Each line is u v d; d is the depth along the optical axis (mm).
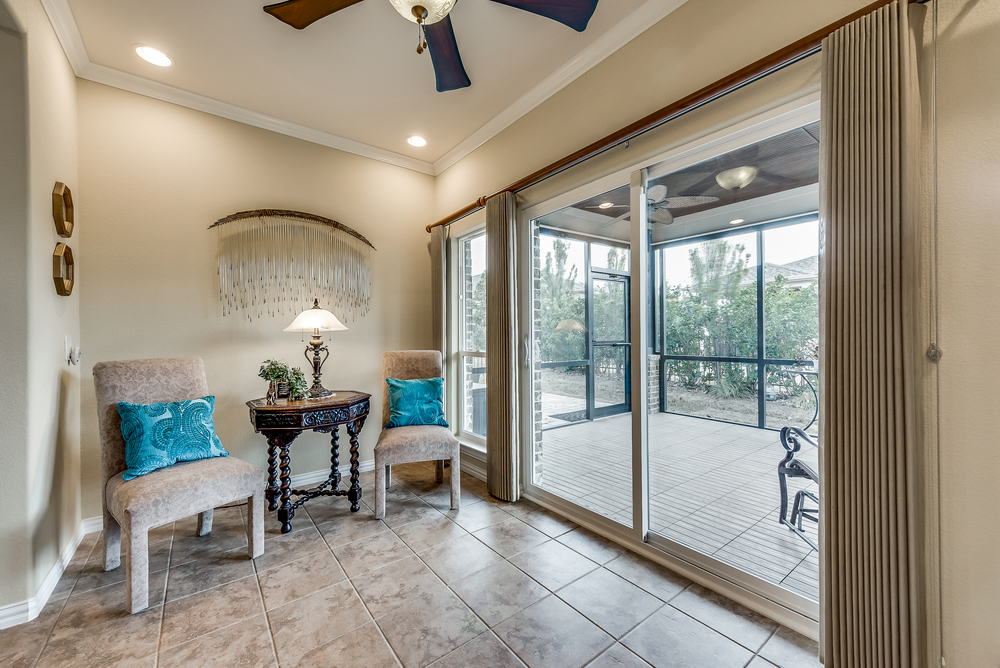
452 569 2027
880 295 1267
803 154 1616
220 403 2871
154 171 2668
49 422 1928
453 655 1482
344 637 1574
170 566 2070
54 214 2018
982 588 1176
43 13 1898
